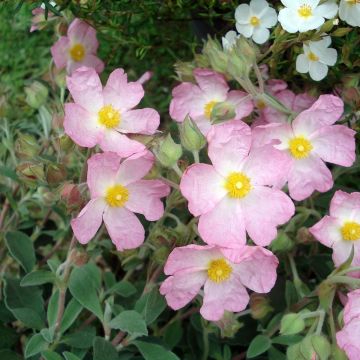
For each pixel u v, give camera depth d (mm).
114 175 241
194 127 235
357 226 252
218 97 297
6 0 310
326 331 257
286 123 264
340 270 234
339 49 303
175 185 242
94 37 338
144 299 267
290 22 261
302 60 283
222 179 240
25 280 264
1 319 295
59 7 316
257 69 268
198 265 238
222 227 233
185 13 345
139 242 249
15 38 547
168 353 260
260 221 237
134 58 447
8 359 284
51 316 267
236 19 290
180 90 298
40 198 295
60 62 331
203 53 299
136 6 324
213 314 242
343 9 264
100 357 255
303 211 278
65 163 274
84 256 261
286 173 248
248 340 293
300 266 318
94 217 242
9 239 291
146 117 255
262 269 235
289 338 264
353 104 292
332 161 268
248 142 236
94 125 251
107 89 255
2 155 343
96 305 265
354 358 218
